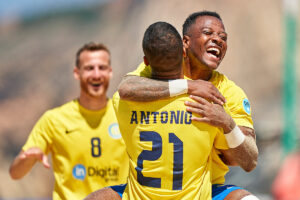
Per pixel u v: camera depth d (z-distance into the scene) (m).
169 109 11.98
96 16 117.44
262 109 68.44
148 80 12.05
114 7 114.12
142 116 12.12
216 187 13.21
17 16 124.19
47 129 19.78
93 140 19.50
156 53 11.75
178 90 11.93
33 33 119.19
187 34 13.43
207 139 12.05
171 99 12.03
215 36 13.05
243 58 85.81
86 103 19.84
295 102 38.16
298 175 5.89
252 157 12.59
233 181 44.16
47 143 19.80
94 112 19.81
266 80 82.00
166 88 11.91
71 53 110.25
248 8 90.00
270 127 47.12
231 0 92.44
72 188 19.23
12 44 116.75
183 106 11.96
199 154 12.04
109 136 19.59
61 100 99.62
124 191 12.88
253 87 82.19
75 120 19.75
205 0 94.69
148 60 12.09
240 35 88.06
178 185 11.94
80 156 19.41
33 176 82.00
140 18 102.50
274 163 42.97
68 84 102.12
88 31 114.25
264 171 42.88
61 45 113.31
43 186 81.44
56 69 106.00
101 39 107.94
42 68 106.50
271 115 62.59
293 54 39.44
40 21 122.25
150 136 12.01
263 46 85.56
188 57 13.52
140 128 12.13
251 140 12.75
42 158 17.44
